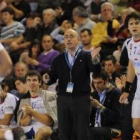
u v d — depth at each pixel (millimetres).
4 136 11297
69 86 13969
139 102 13148
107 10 21156
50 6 25516
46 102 15344
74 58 14039
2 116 16109
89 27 21531
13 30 23688
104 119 15117
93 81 15430
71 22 21828
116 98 15125
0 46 10109
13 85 17719
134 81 13320
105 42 20859
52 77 14383
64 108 14055
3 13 23812
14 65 21594
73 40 14023
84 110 13961
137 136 13641
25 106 15086
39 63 20688
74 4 24141
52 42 20891
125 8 23234
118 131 14859
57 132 14586
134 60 13305
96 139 14727
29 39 22859
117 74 17797
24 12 25328
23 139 11344
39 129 14789
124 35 20266
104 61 18016
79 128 13977
